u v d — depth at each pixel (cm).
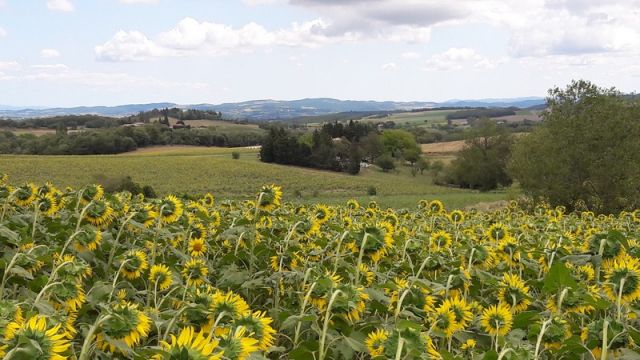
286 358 414
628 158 4897
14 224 581
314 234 698
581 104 5388
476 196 9019
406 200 7919
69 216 662
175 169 11144
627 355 375
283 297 553
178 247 677
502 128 10825
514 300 467
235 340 269
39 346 247
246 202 1109
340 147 13562
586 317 462
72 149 13688
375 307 444
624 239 493
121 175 10075
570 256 506
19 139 14175
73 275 388
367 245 485
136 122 19825
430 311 427
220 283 553
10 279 431
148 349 246
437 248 671
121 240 654
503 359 330
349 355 364
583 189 5147
